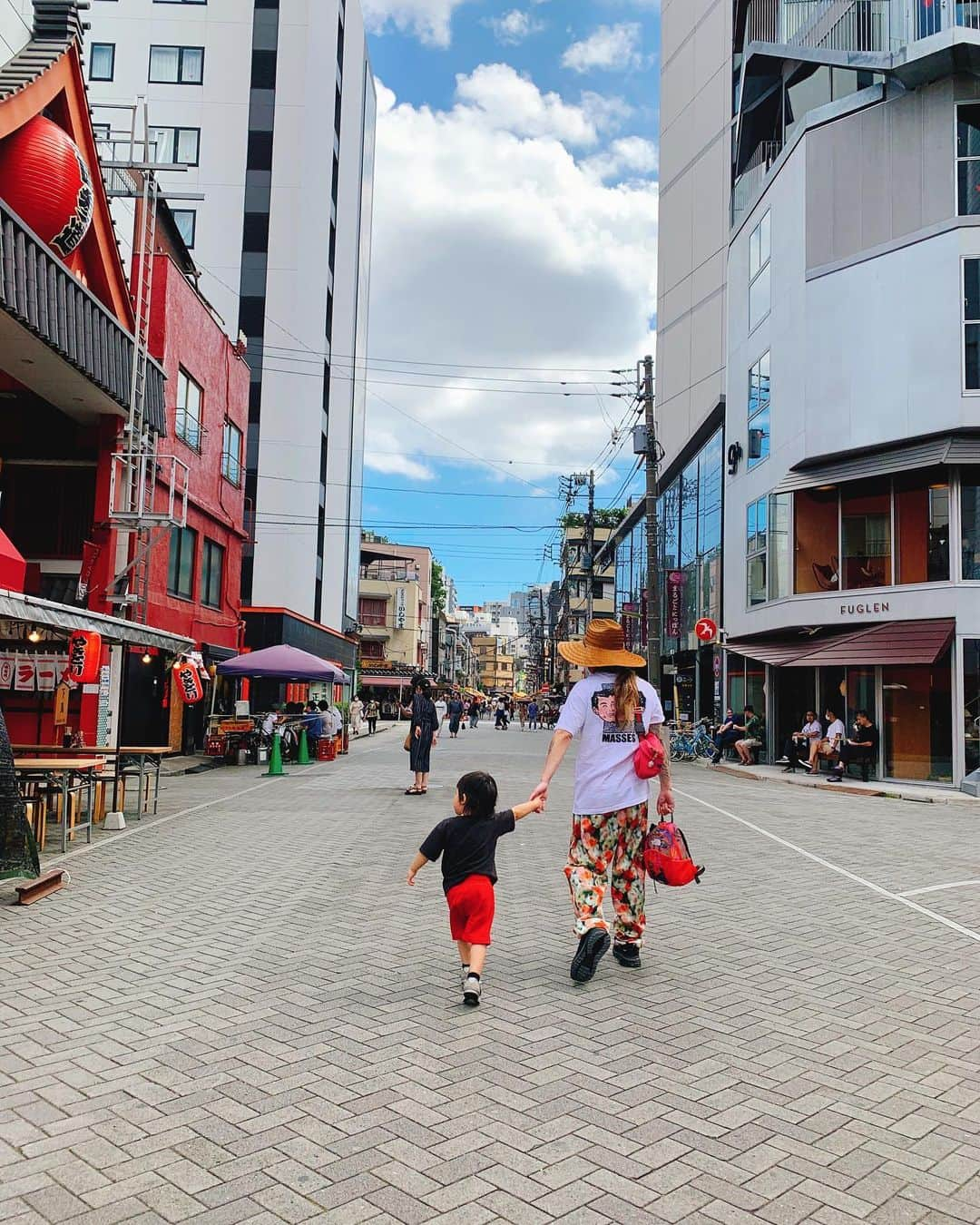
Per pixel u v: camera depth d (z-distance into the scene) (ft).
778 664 71.77
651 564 87.61
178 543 71.77
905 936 22.06
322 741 80.02
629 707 18.08
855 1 70.95
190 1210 9.65
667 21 153.07
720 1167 10.78
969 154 63.67
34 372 50.88
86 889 25.72
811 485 70.03
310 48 139.54
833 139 70.23
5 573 30.04
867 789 59.77
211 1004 16.15
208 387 78.89
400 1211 9.70
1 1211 9.55
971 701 60.34
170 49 139.23
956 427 60.49
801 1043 14.87
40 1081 12.89
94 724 50.96
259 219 136.15
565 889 26.40
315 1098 12.39
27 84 43.45
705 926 22.67
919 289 63.21
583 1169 10.66
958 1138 11.63
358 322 181.16
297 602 132.67
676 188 144.66
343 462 164.55
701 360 130.52
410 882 17.12
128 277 61.67
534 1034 14.92
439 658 329.93
